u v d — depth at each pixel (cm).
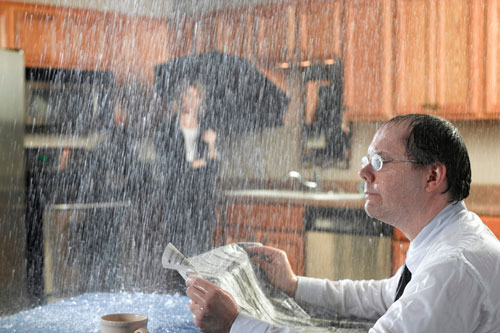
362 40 350
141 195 377
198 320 105
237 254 138
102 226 362
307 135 389
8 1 380
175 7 416
